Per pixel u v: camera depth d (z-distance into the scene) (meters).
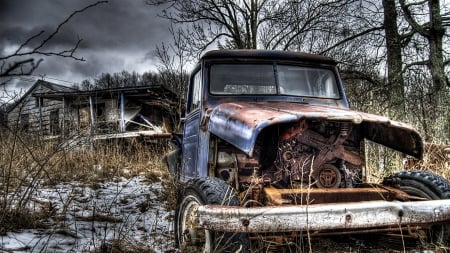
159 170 8.30
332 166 3.15
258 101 4.00
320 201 2.87
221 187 2.82
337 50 10.68
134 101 19.30
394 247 3.40
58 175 6.30
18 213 3.73
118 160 8.68
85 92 14.97
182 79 9.54
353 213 2.63
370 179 6.32
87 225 3.86
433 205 2.80
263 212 2.51
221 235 2.59
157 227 4.05
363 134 3.40
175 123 8.28
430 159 5.38
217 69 4.14
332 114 2.88
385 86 8.66
